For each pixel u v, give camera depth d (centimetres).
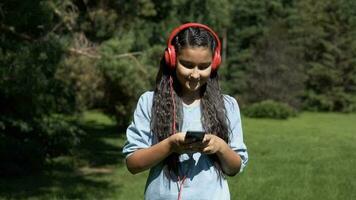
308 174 1456
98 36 1631
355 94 4278
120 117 1980
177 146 284
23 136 1486
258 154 1892
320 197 1144
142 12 1750
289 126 3052
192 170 299
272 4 4444
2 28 1206
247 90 3988
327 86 4284
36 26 1192
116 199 1072
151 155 291
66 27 1427
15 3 1095
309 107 4312
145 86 1526
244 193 1164
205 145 285
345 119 3681
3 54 1040
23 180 1283
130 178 1359
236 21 4453
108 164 1577
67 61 1406
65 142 1559
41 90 1113
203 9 2078
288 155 1866
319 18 4347
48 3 1170
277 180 1347
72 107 1475
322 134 2636
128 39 1559
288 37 4203
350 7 4350
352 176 1438
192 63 293
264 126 3022
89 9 1614
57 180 1301
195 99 310
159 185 302
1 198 1049
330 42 4291
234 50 4412
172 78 309
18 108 1373
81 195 1108
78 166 1525
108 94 1720
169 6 2044
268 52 3947
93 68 1505
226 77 4253
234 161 298
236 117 318
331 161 1728
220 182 303
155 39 2016
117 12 1675
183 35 295
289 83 3897
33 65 1027
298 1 4553
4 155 1353
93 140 2111
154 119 305
